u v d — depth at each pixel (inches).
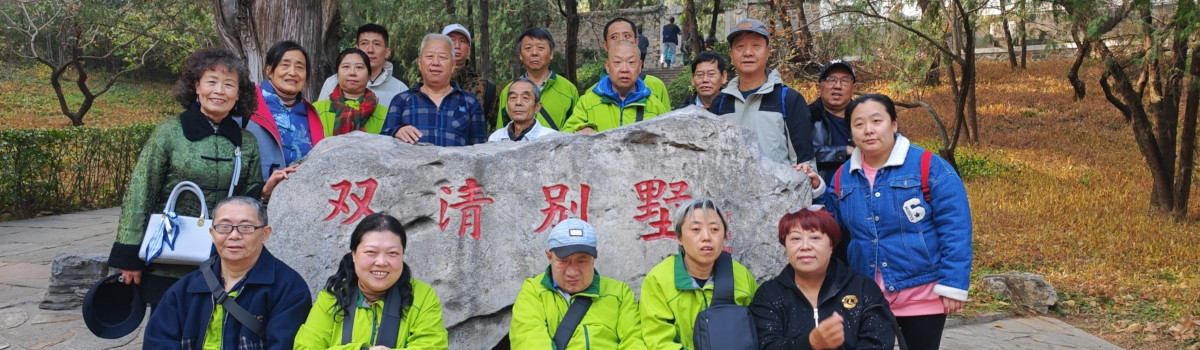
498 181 164.4
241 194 155.4
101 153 431.2
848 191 146.6
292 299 135.6
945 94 668.7
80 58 628.1
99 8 589.0
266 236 137.6
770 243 169.0
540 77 230.1
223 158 150.5
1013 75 720.3
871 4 341.7
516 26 614.2
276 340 132.1
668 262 145.9
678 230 142.2
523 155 166.1
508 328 165.3
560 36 821.9
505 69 633.0
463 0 551.2
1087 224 346.6
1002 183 432.1
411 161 161.2
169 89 1007.0
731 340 132.6
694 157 169.8
